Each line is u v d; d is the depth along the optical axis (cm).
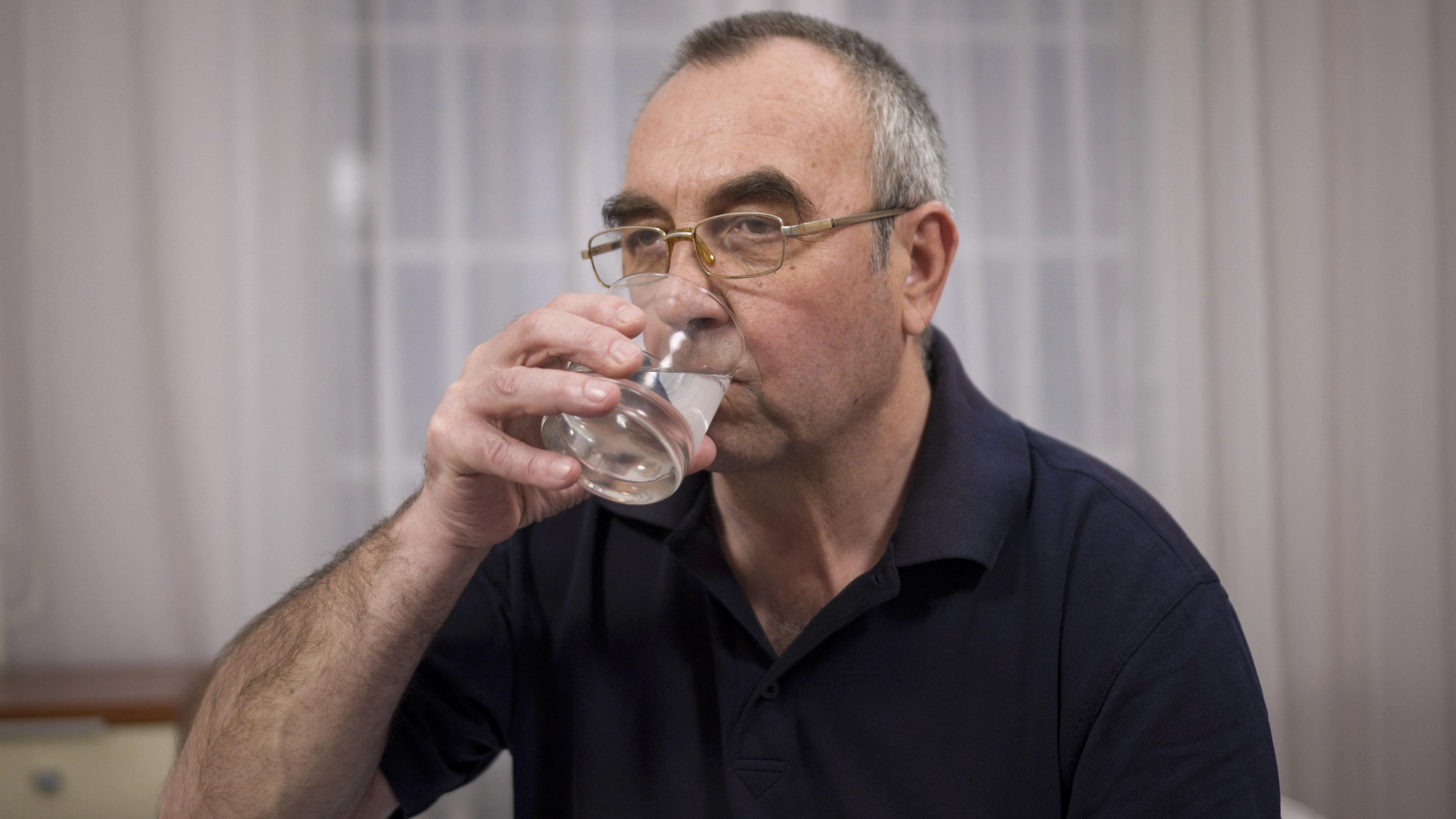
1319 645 229
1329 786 228
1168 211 232
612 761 82
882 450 79
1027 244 233
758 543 82
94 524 217
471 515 67
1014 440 85
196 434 219
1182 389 231
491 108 229
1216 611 73
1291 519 231
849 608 73
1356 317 231
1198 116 232
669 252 71
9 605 214
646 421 59
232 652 79
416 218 228
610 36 231
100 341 217
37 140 216
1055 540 78
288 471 221
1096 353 233
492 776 216
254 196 222
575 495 78
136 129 218
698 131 71
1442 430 229
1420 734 227
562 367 63
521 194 230
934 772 73
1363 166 231
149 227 219
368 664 71
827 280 70
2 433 215
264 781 71
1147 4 233
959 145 233
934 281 84
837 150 72
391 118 228
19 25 215
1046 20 234
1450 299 230
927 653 75
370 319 227
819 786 74
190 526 218
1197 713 69
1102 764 70
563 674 86
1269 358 232
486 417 62
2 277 215
